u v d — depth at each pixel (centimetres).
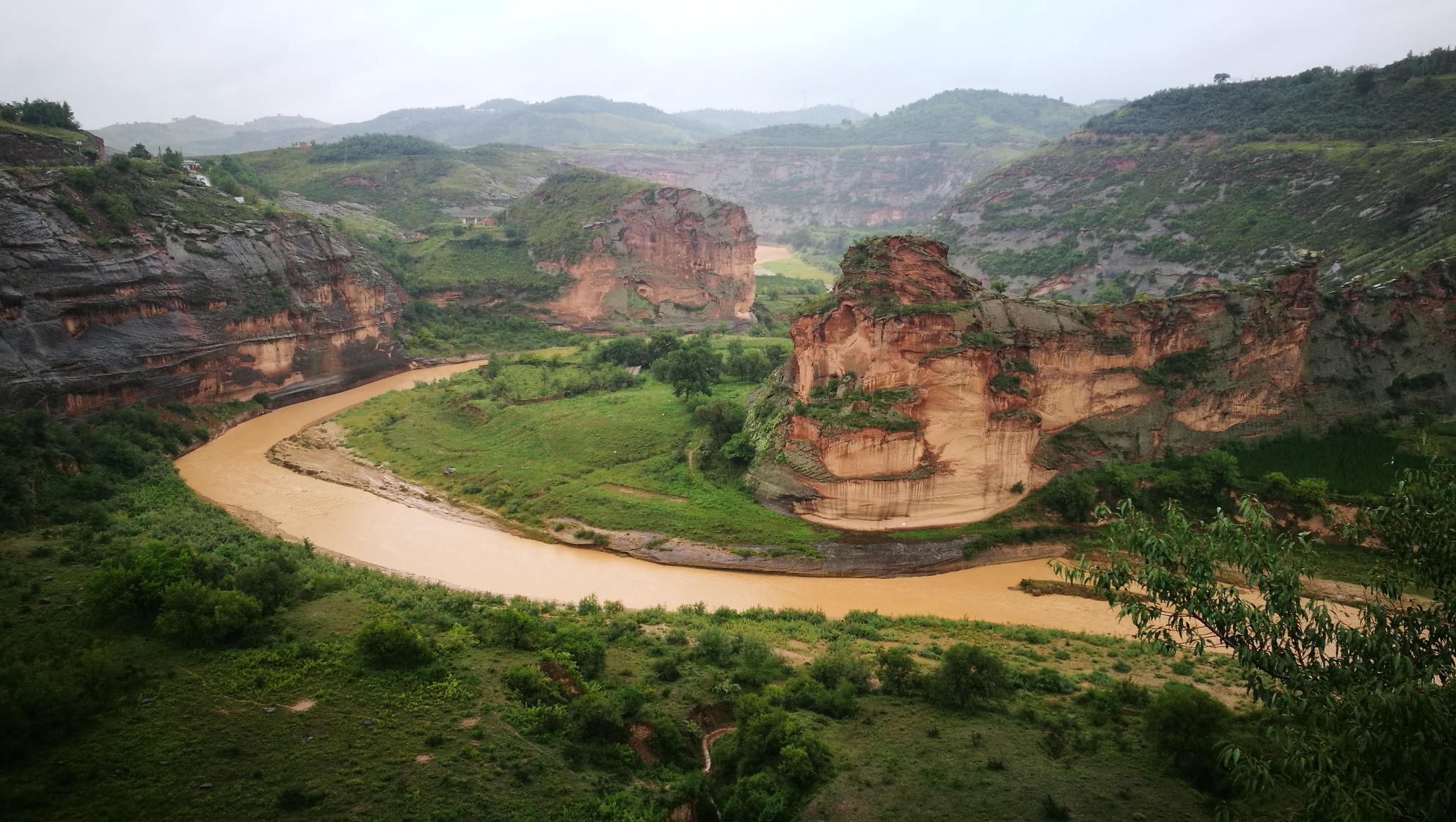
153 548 4559
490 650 4253
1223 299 7194
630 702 3675
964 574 6141
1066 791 3138
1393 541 1938
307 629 4300
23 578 4631
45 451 6550
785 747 3312
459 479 7800
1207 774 3177
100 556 5022
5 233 7444
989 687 3925
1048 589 5881
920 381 6462
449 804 2998
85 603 4253
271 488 7556
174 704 3481
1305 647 1920
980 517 6588
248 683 3684
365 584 5166
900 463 6419
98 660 3559
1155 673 4497
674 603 5562
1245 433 7181
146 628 4100
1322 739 1789
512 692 3766
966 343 6425
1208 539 2019
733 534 6431
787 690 3953
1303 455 6975
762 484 6844
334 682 3744
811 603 5612
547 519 6906
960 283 6925
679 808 3144
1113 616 5456
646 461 7694
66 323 7700
